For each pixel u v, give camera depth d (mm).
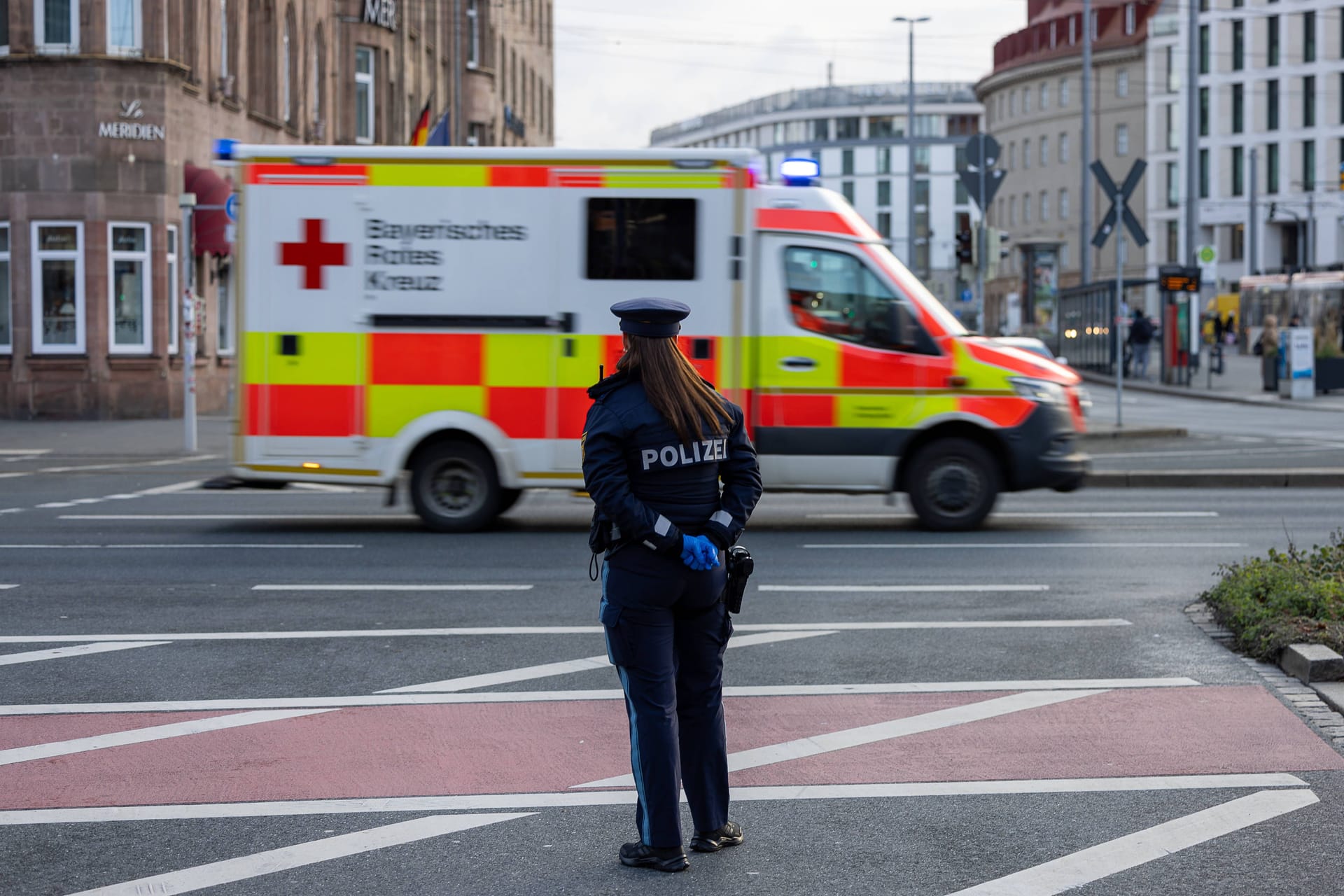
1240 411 40094
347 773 7496
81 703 8914
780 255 16344
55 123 36156
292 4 46344
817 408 16391
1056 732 8195
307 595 12586
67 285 36531
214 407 40938
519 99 82625
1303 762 7617
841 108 182875
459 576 13609
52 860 6270
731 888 5945
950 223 180125
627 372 6238
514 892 5910
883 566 14156
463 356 16203
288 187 16234
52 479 23609
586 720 8477
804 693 9078
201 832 6625
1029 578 13422
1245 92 113938
